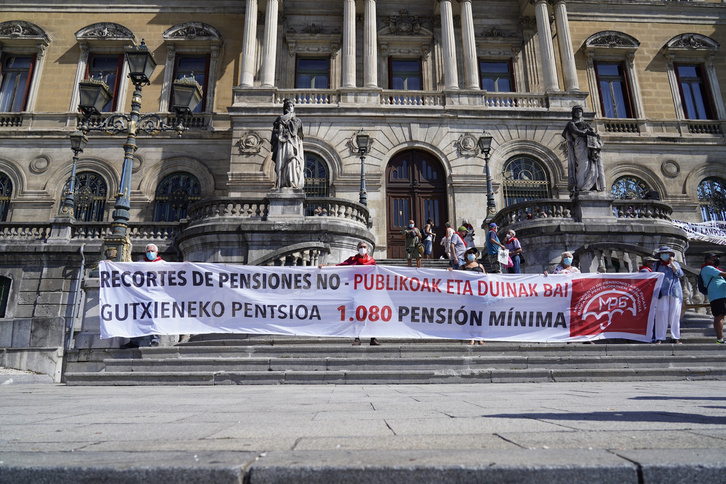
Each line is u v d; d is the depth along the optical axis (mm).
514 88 26516
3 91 25922
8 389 7516
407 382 7410
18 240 19375
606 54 27297
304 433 2492
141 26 26922
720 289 9602
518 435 2326
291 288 9523
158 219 23891
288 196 16422
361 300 9508
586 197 16797
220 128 25219
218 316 9344
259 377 7434
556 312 9688
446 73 24328
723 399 4297
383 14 27062
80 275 18844
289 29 26703
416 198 22969
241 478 1673
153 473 1694
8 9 26812
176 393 5887
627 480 1638
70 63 26203
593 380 7613
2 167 24328
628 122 25953
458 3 26797
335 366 8000
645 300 9852
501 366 8117
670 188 24828
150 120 12781
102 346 9422
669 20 27812
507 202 22953
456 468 1642
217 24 27078
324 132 23125
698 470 1649
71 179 20281
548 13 25297
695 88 27297
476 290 9656
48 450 2080
